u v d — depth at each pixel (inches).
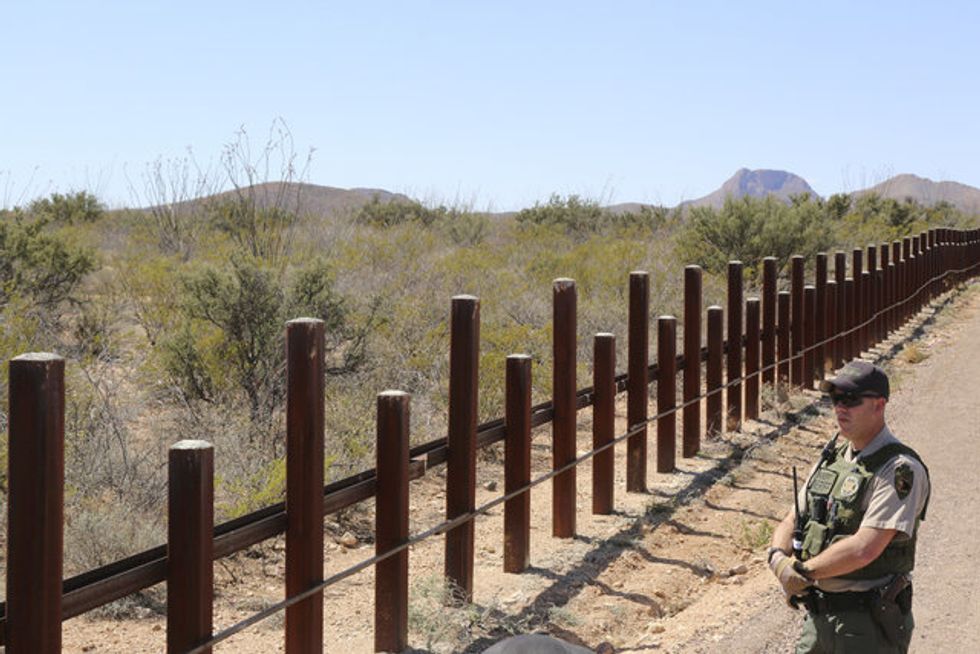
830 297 640.4
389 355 492.7
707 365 461.4
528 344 560.4
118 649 243.1
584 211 1348.4
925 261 1004.6
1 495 304.8
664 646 256.8
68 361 416.2
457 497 269.1
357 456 378.0
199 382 428.5
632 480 386.3
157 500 323.0
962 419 531.5
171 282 548.1
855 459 162.6
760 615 276.7
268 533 204.7
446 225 1144.8
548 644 108.3
